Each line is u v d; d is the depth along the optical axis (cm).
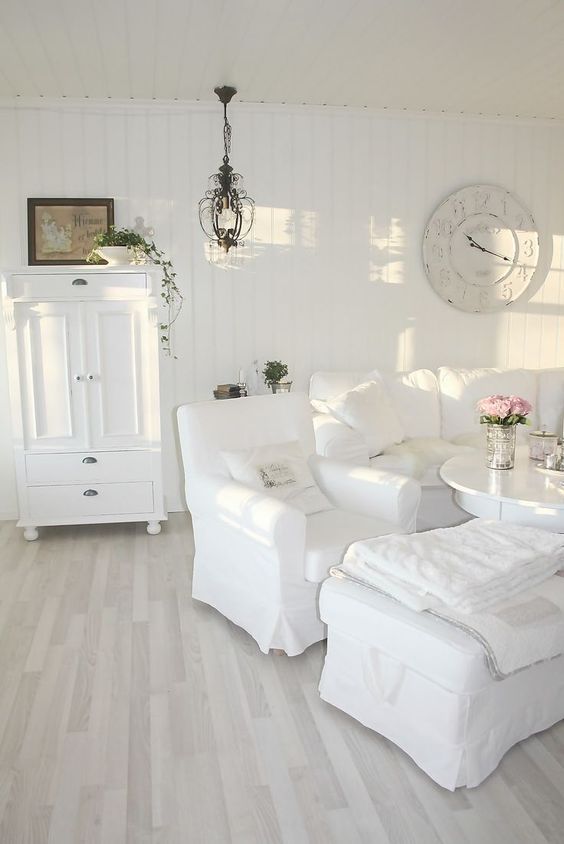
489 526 244
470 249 469
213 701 235
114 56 350
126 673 253
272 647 260
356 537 267
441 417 444
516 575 211
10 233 424
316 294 457
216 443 302
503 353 485
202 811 184
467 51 346
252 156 439
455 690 185
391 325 468
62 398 391
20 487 395
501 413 304
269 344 457
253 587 269
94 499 402
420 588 205
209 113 431
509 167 468
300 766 201
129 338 391
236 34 323
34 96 412
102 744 212
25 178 422
